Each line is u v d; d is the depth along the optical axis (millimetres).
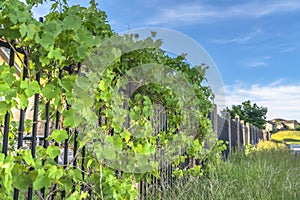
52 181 1731
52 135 1769
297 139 28766
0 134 1912
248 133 13023
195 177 4074
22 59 1810
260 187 3990
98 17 2287
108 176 2117
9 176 1515
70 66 1969
